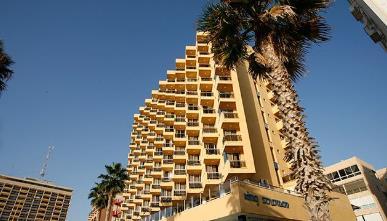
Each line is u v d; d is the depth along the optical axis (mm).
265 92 41406
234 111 34219
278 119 39031
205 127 37969
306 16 10391
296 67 10969
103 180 41625
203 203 21828
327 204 6430
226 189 20266
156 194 49281
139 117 66750
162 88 54875
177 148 44688
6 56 16391
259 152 31500
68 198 141000
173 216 24969
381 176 47844
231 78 36312
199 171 37438
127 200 62969
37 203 131875
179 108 46844
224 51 11531
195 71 45594
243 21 10961
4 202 124500
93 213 79625
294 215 20750
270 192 20688
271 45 9594
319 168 6883
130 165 67625
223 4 11023
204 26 11352
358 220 39188
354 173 42250
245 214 18500
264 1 10836
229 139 30859
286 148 7652
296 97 8148
